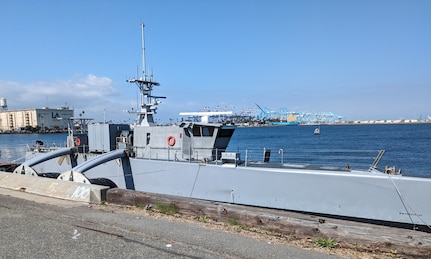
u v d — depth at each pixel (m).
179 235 8.12
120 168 20.69
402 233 7.22
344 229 7.56
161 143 19.95
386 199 12.87
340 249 7.23
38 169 26.55
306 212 14.38
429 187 12.16
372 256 6.82
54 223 9.27
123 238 7.91
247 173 15.88
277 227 8.39
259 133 127.19
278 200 15.04
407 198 12.52
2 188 15.55
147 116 22.03
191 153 19.09
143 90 22.38
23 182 15.31
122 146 21.86
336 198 13.76
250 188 15.79
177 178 18.27
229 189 16.42
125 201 11.75
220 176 16.70
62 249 7.26
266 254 6.87
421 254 6.71
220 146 19.19
